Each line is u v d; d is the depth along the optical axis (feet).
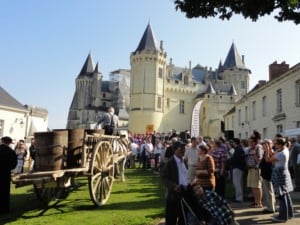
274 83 84.48
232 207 29.99
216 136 239.50
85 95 311.68
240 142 35.50
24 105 97.96
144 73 228.02
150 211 27.20
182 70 269.44
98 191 29.04
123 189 39.45
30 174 20.92
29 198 33.78
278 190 24.40
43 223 23.07
